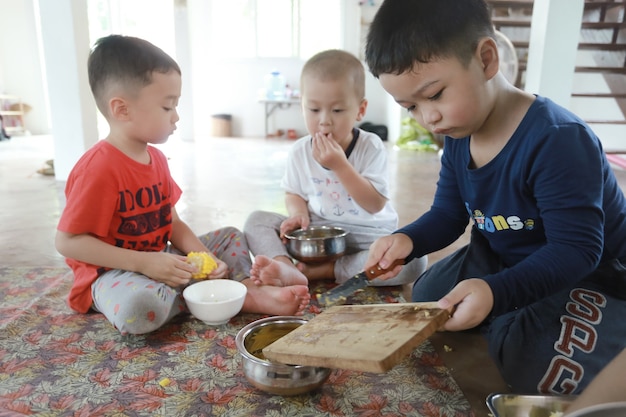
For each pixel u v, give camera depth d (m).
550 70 3.12
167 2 7.01
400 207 2.74
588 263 0.91
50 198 2.88
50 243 2.02
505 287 0.86
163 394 0.98
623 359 0.65
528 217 1.06
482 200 1.12
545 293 0.89
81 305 1.32
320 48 7.04
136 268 1.24
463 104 0.87
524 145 0.98
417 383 1.04
